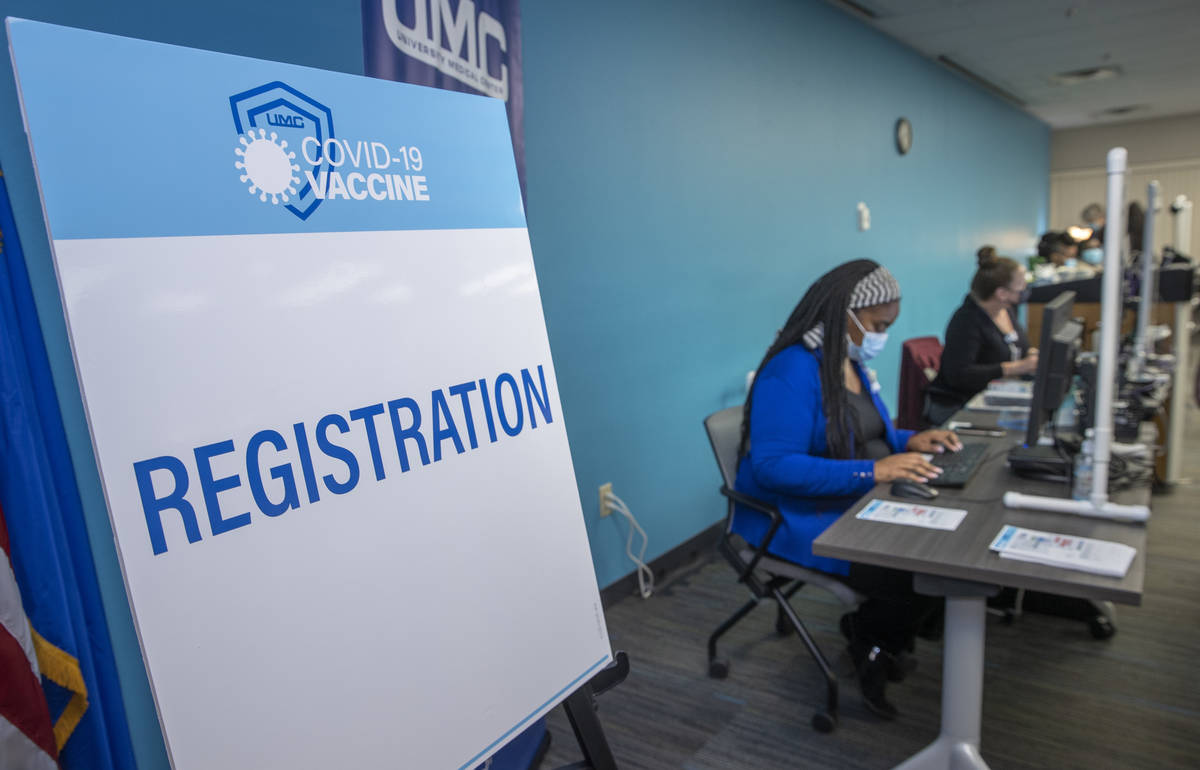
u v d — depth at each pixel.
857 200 4.77
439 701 1.02
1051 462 1.85
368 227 1.05
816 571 2.00
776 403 2.00
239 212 0.92
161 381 0.83
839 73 4.45
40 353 1.35
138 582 0.79
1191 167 9.11
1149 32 5.19
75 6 1.44
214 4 1.65
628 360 2.95
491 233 1.22
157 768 1.62
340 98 1.05
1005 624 2.64
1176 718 2.06
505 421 1.18
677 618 2.77
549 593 1.20
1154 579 2.93
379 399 1.02
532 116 2.47
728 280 3.53
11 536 1.27
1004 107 7.71
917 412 3.69
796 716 2.12
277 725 0.87
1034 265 6.69
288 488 0.92
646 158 2.98
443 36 1.84
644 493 3.06
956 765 1.69
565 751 2.02
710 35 3.31
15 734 1.21
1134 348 2.98
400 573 1.01
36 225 1.42
